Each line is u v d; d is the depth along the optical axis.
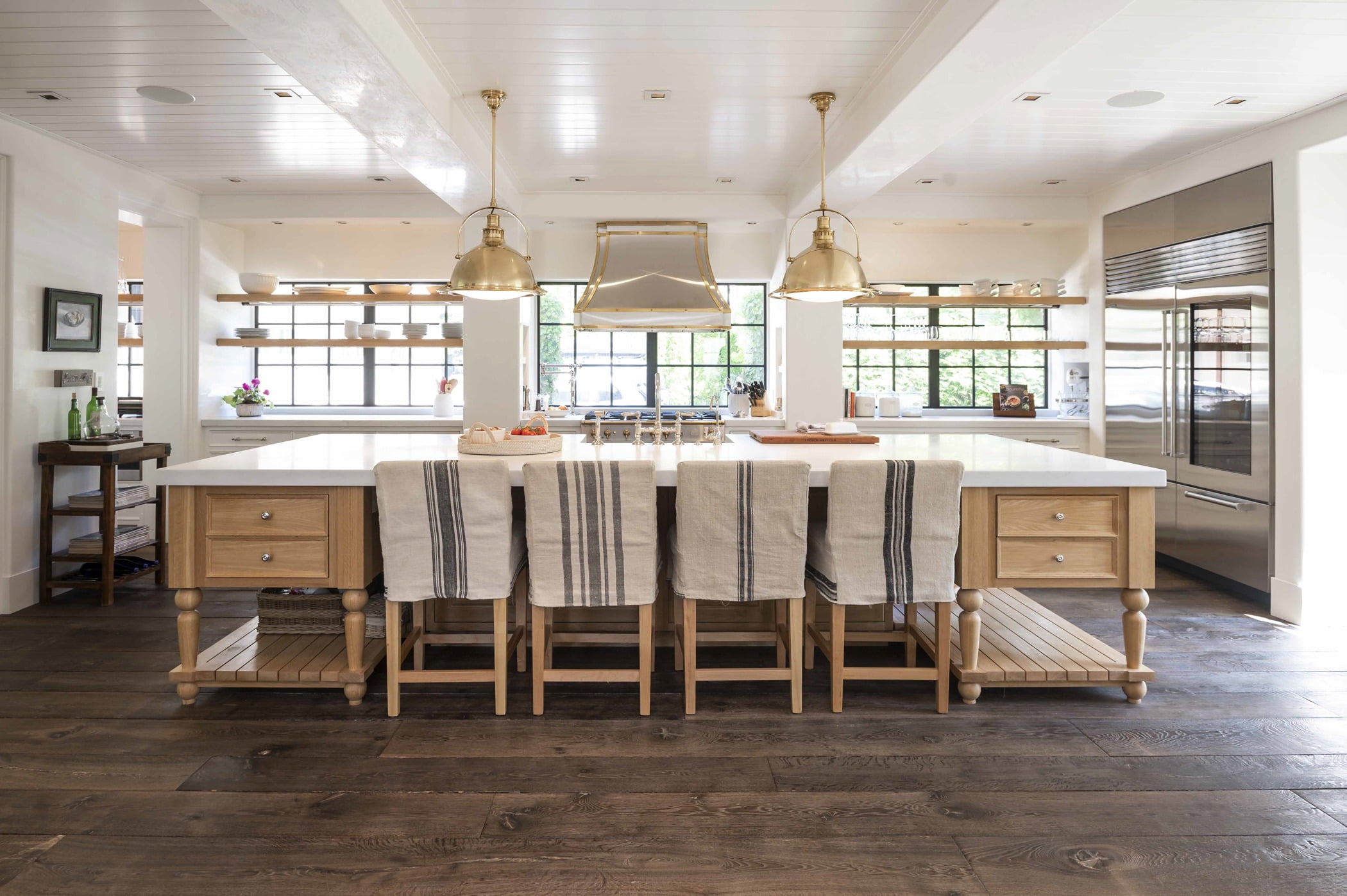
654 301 5.41
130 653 3.35
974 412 6.30
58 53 3.12
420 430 5.71
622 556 2.69
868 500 2.66
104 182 4.54
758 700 2.89
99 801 2.17
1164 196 4.74
